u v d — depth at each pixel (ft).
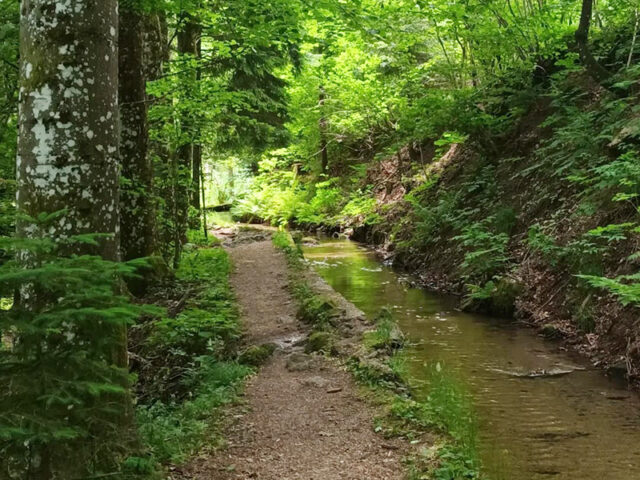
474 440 16.02
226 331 26.55
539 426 17.63
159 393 22.11
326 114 77.61
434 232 47.44
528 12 44.29
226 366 22.49
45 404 7.80
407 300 36.47
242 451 15.16
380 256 54.95
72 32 11.17
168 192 42.45
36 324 7.69
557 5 38.45
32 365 8.03
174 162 37.88
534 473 14.55
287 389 20.26
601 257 28.35
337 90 69.67
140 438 12.79
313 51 75.00
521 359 24.52
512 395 20.36
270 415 17.79
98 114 11.59
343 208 77.51
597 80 35.06
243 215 92.17
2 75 21.09
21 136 11.36
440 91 46.62
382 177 74.95
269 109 62.85
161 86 33.01
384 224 62.28
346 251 59.11
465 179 49.52
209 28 31.58
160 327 26.07
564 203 35.01
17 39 19.38
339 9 25.80
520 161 43.68
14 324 7.43
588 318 26.63
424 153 67.72
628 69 32.96
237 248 55.72
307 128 83.76
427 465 14.05
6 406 7.58
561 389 20.98
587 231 30.71
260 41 29.12
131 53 30.12
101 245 11.68
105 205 11.78
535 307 30.94
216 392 19.61
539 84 45.34
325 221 77.36
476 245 37.93
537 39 42.09
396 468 14.05
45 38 11.06
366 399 18.78
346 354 23.54
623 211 29.19
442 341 27.32
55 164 11.14
